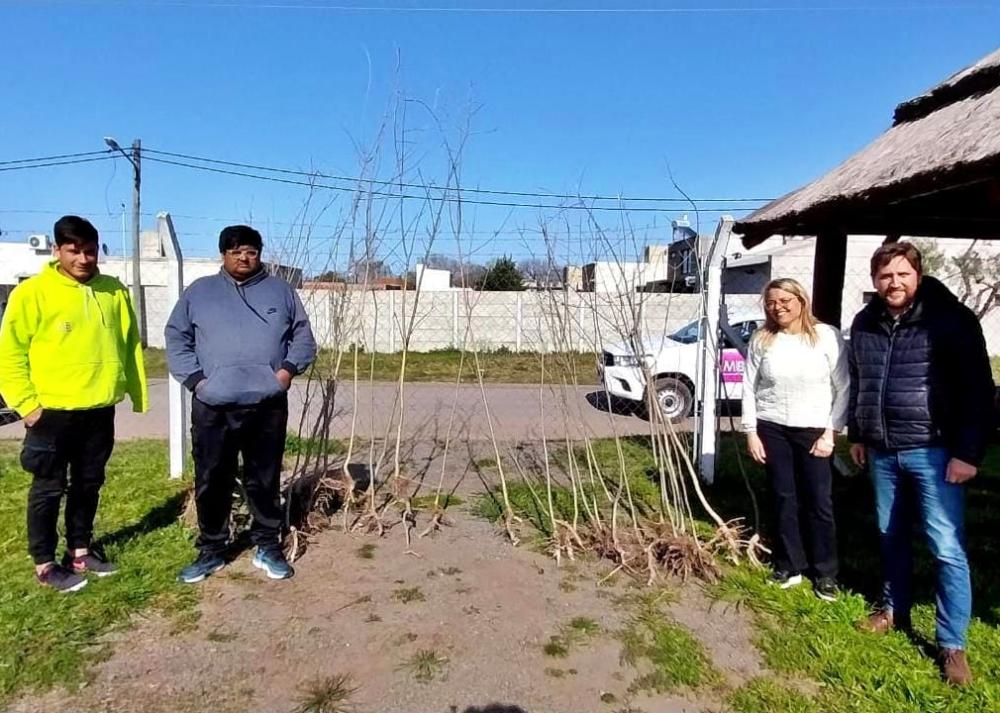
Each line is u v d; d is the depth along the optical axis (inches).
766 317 139.1
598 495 196.5
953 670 107.0
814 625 123.9
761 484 216.8
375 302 189.2
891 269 109.3
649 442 278.4
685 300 237.1
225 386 124.3
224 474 132.1
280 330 132.3
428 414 363.6
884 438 114.3
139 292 628.4
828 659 112.3
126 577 133.3
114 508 175.0
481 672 105.9
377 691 100.3
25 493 189.9
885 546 122.3
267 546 138.4
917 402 109.7
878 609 128.8
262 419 131.6
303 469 175.3
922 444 109.7
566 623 122.1
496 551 155.3
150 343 736.3
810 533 136.6
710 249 206.1
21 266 1055.0
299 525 160.2
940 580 109.7
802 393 133.0
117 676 102.0
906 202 154.3
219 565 138.0
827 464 134.1
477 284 185.5
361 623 119.5
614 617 125.2
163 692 98.7
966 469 104.7
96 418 131.1
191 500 164.7
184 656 107.7
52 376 123.0
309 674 103.9
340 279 179.3
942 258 619.5
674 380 310.2
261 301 131.3
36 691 98.0
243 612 122.2
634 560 146.9
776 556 145.8
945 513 108.9
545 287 172.4
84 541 136.9
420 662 107.7
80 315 125.5
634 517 157.2
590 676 106.0
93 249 127.1
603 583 140.0
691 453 232.4
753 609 130.8
